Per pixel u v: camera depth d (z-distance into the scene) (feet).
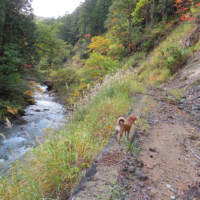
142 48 68.80
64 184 7.80
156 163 8.88
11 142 24.81
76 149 9.80
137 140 11.43
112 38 92.22
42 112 45.88
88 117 17.08
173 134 12.57
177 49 38.24
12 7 41.01
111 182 6.98
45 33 56.65
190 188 7.00
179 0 57.21
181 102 21.66
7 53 36.68
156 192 6.70
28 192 7.15
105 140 11.68
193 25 45.06
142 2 71.82
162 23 67.05
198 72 29.12
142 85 35.78
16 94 42.65
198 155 9.71
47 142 11.43
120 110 16.61
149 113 16.85
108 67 56.29
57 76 87.71
